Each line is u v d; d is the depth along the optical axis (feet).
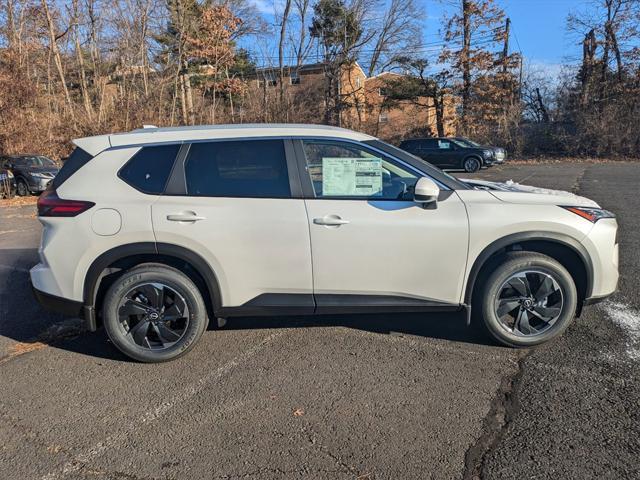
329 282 11.94
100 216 11.64
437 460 8.50
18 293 18.43
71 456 8.83
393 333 13.73
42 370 12.10
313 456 8.68
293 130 12.19
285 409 10.16
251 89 113.39
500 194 12.39
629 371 11.28
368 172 11.99
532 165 82.28
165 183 11.88
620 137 90.38
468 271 11.96
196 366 12.09
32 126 71.20
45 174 56.08
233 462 8.56
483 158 71.05
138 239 11.66
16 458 8.79
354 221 11.65
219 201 11.78
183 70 104.83
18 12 83.92
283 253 11.80
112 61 99.96
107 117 82.12
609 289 12.39
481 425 9.47
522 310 12.35
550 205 12.11
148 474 8.31
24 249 26.55
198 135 12.17
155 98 92.58
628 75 94.32
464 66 104.83
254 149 12.03
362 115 122.52
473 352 12.50
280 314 12.21
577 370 11.40
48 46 90.38
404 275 11.93
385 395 10.61
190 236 11.59
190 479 8.17
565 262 12.58
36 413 10.22
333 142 12.02
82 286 11.86
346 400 10.44
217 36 103.14
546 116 106.22
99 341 13.78
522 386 10.78
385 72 124.67
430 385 10.96
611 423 9.38
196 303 12.07
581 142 94.84
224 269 11.82
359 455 8.68
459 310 12.25
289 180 11.93
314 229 11.69
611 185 47.24
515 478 8.02
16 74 70.64
